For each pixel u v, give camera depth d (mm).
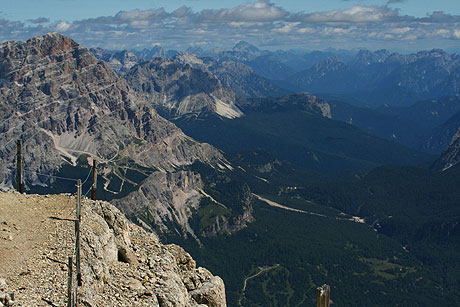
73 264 50625
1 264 48719
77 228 51344
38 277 48281
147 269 60438
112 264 58500
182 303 56500
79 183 54500
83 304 46656
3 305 42062
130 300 51781
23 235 54812
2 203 60969
